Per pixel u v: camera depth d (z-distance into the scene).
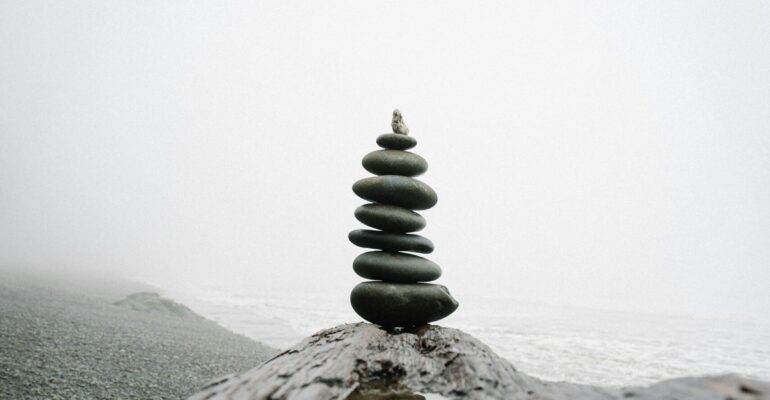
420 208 5.24
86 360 9.77
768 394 3.01
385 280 4.89
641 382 14.29
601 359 18.44
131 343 12.30
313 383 3.60
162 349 12.26
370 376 3.77
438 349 4.16
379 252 4.96
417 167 5.13
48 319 13.68
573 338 25.77
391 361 3.92
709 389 3.18
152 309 21.25
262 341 17.88
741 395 3.03
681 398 3.06
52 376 8.34
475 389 3.54
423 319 4.80
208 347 13.80
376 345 4.25
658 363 18.44
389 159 5.07
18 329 11.57
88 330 13.05
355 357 3.99
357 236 5.00
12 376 8.01
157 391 8.42
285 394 3.46
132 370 9.59
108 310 18.67
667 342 26.59
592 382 14.04
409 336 4.42
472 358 3.90
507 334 26.05
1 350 9.45
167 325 17.14
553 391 3.52
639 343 25.30
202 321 21.11
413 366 3.88
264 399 3.41
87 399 7.51
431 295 4.75
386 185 4.95
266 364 4.05
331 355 4.04
